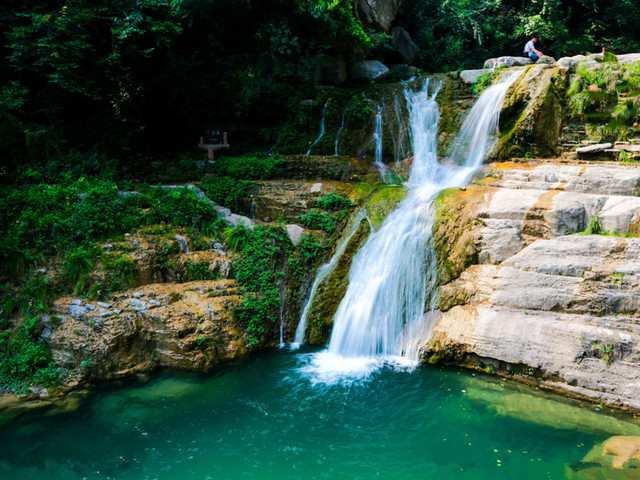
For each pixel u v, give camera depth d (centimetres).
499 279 870
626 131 1130
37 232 938
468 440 657
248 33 1600
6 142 1206
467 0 2158
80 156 1291
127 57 1447
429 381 810
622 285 754
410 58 1981
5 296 854
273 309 973
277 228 1051
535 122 1198
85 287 881
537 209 905
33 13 1260
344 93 1498
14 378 773
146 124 1616
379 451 640
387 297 949
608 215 858
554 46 2159
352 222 1098
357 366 873
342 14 1538
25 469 595
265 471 601
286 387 801
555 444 638
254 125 1545
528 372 783
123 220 995
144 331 851
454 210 983
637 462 587
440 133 1386
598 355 734
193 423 701
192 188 1182
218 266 997
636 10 2286
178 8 1358
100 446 644
